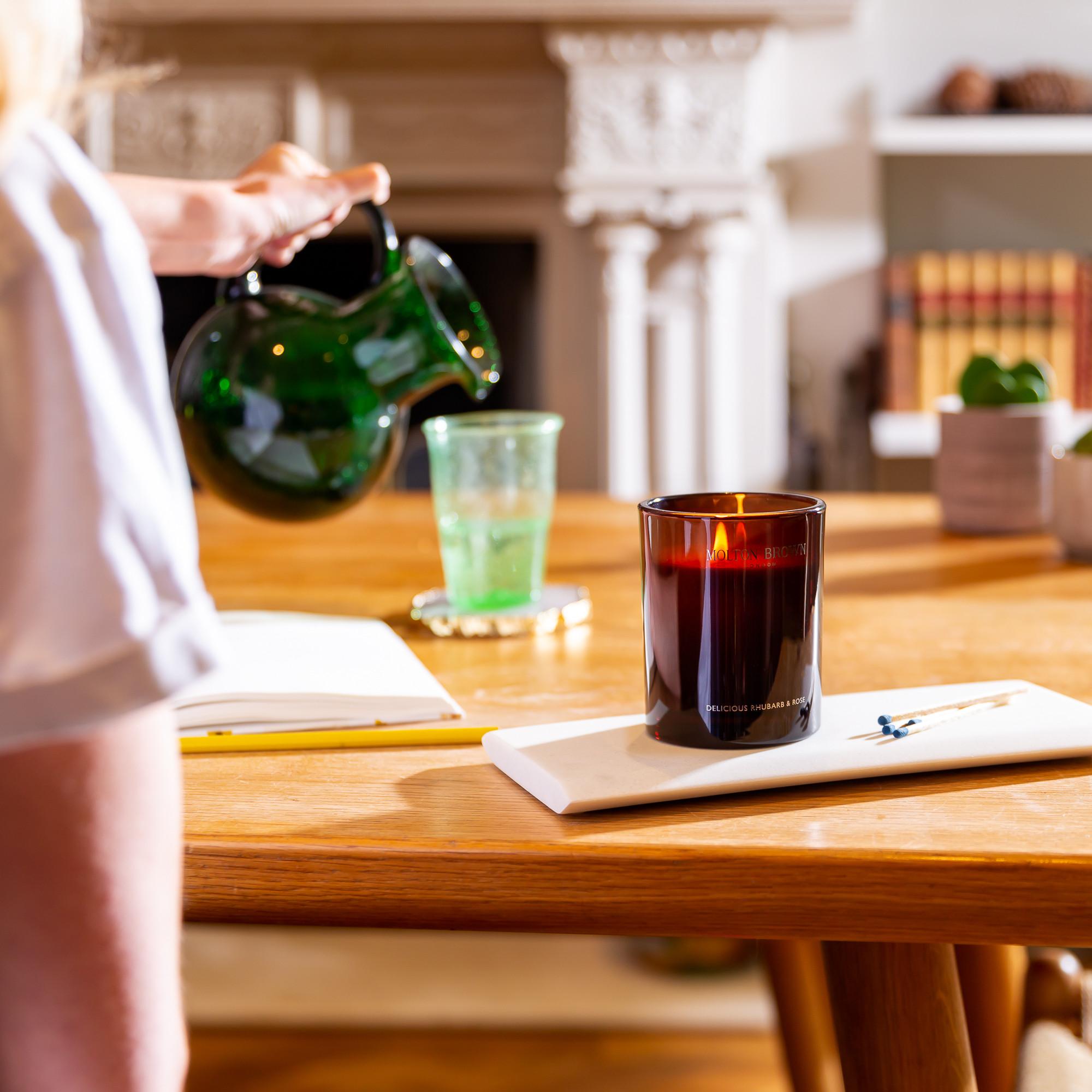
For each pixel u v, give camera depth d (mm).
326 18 2832
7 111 353
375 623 854
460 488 901
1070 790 568
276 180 761
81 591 362
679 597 582
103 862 387
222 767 625
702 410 3061
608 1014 1881
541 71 2932
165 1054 412
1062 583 1030
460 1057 1787
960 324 2869
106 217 380
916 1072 617
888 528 1294
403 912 526
